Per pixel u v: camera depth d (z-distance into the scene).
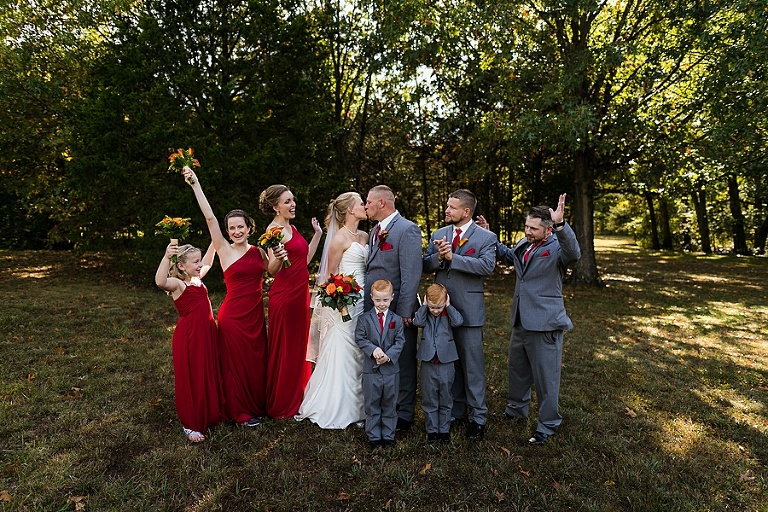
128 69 8.83
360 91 14.29
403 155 15.28
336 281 3.43
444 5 10.76
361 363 3.79
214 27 9.26
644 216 28.88
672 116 10.43
